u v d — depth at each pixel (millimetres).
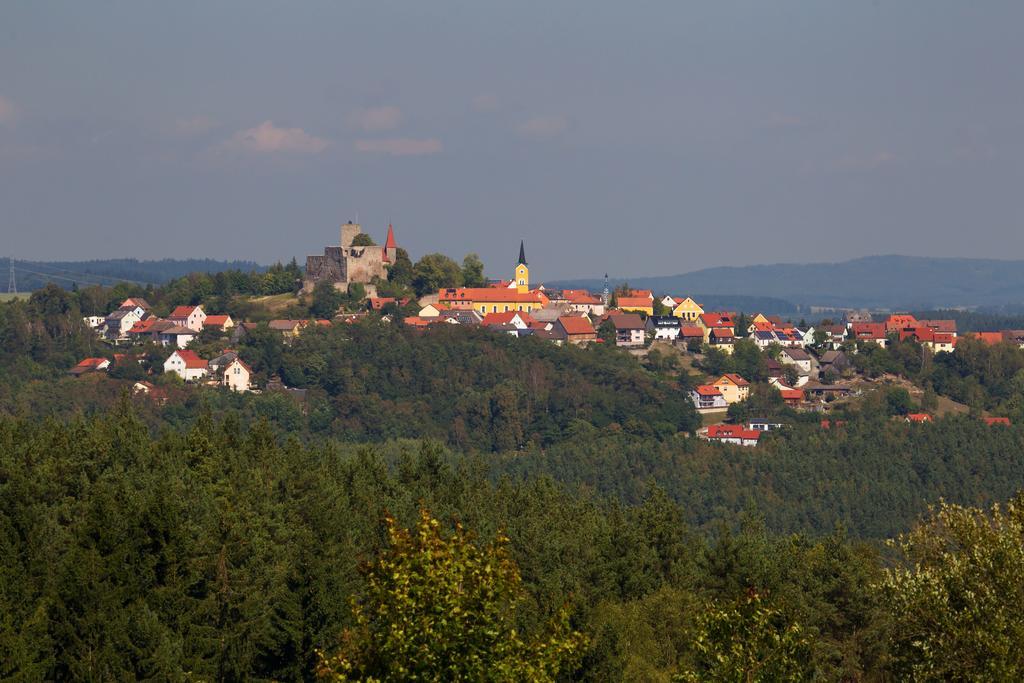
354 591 194000
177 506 197125
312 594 184000
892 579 143500
